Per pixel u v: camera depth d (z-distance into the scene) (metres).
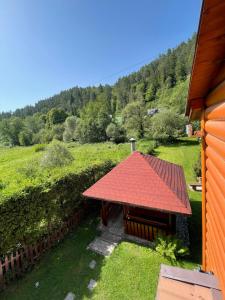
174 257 6.67
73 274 6.68
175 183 8.45
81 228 9.31
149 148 26.27
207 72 2.49
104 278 6.43
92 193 8.48
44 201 7.64
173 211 6.72
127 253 7.43
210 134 3.39
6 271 6.30
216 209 3.20
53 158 16.36
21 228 6.70
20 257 6.75
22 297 5.96
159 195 7.39
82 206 10.11
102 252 7.59
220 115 2.28
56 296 5.94
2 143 76.62
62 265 7.09
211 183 3.64
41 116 84.50
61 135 58.91
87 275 6.60
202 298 2.60
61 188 8.55
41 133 66.88
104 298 5.77
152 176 8.15
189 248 7.45
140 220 8.07
